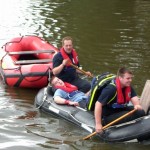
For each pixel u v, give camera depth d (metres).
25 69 8.00
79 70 7.33
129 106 6.01
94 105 6.11
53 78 7.55
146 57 10.23
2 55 8.97
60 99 6.70
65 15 16.39
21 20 15.10
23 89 8.05
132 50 10.93
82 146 5.58
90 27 14.00
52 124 6.34
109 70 9.12
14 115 6.68
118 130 5.67
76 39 12.20
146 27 14.00
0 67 8.70
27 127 6.20
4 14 16.36
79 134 5.97
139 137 5.56
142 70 9.09
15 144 5.57
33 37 9.77
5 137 5.79
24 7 18.31
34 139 5.77
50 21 15.02
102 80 5.85
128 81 5.53
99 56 10.32
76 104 6.57
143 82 8.25
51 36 12.55
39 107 6.95
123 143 5.62
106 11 17.45
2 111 6.82
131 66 9.41
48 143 5.65
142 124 5.62
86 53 10.58
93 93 5.98
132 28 13.85
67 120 6.40
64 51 7.15
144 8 18.12
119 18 15.70
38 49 9.34
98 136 5.78
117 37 12.52
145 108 6.00
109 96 5.57
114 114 5.81
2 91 7.88
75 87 6.96
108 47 11.26
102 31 13.35
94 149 5.50
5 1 19.88
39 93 7.28
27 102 7.33
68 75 7.16
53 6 18.80
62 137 5.88
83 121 6.14
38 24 14.43
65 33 13.01
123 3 19.78
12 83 8.10
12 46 9.42
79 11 17.47
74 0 20.94
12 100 7.39
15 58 8.83
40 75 7.88
